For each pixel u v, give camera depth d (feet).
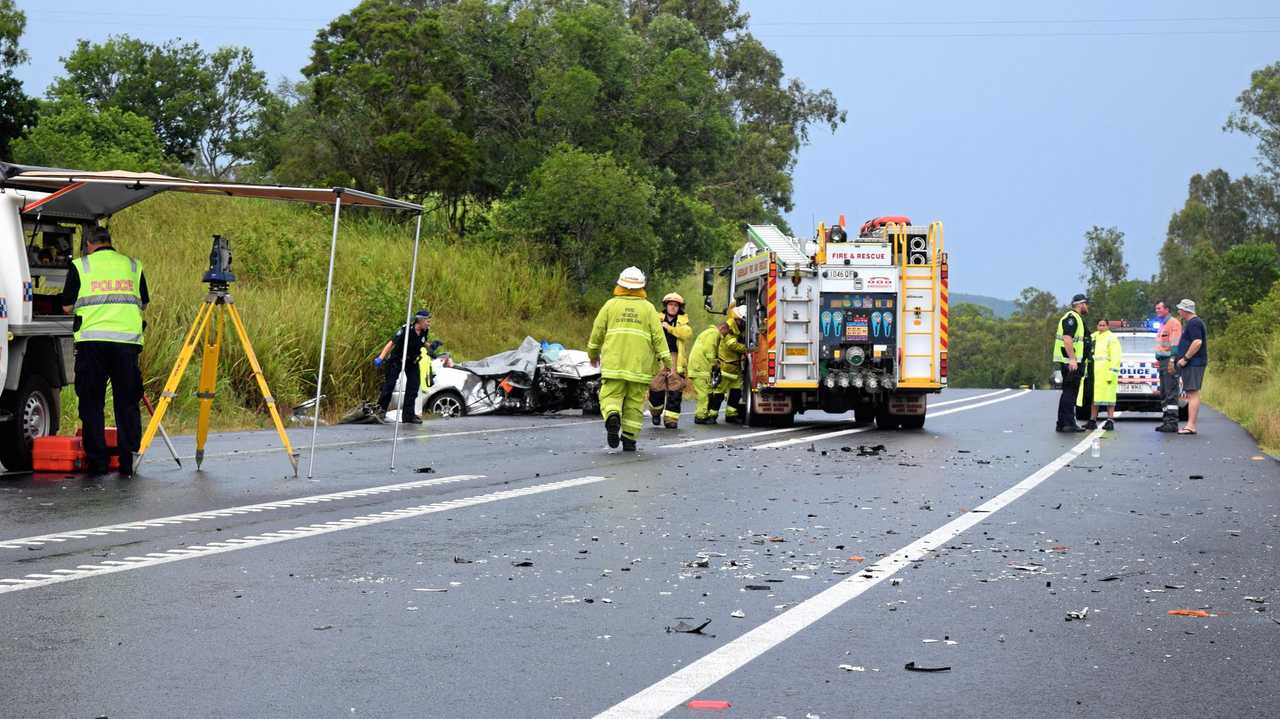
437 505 36.63
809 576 26.68
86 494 38.11
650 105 156.56
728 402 82.12
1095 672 19.24
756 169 231.91
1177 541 31.68
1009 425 78.07
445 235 141.38
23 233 43.21
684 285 171.32
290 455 43.34
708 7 237.25
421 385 76.95
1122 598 24.72
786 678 18.76
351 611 22.95
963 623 22.47
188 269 94.63
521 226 141.28
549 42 152.76
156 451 52.31
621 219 141.28
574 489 40.75
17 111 168.25
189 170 220.02
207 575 26.00
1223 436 69.26
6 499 36.94
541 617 22.66
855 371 72.64
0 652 19.79
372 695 17.70
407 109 142.51
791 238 78.74
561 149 143.23
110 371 43.11
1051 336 510.17
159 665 19.12
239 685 18.10
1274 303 152.25
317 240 117.80
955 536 32.17
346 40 143.33
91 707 16.97
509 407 84.12
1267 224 363.35
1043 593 25.13
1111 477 46.62
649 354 54.75
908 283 73.77
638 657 19.93
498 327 124.26
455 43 150.10
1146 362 91.04
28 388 44.24
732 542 30.89
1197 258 351.67
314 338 84.74
